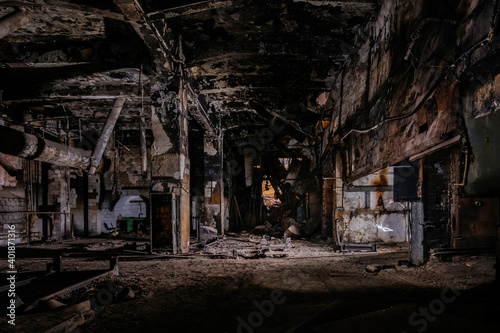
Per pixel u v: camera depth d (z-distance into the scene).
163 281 5.54
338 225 11.30
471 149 3.73
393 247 10.42
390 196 11.43
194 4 6.48
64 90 10.98
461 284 4.80
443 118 4.31
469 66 3.69
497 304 3.33
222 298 4.51
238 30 8.23
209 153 16.12
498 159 3.26
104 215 18.59
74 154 10.62
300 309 3.94
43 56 8.38
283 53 8.61
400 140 5.79
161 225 8.84
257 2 6.68
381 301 4.16
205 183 16.06
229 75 10.60
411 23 5.39
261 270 6.50
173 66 8.61
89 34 8.01
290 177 17.97
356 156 8.84
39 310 3.78
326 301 4.25
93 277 5.39
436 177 7.14
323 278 5.63
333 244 11.30
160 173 8.70
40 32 7.86
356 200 11.39
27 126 12.42
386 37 6.53
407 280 5.30
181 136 8.77
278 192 20.28
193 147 18.66
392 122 6.18
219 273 6.22
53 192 15.68
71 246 12.34
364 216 11.37
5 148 7.79
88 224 18.14
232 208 19.45
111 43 8.29
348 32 8.23
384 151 6.60
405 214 11.38
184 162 9.04
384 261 7.37
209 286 5.19
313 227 15.30
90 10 6.26
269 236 15.38
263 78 10.73
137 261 7.88
